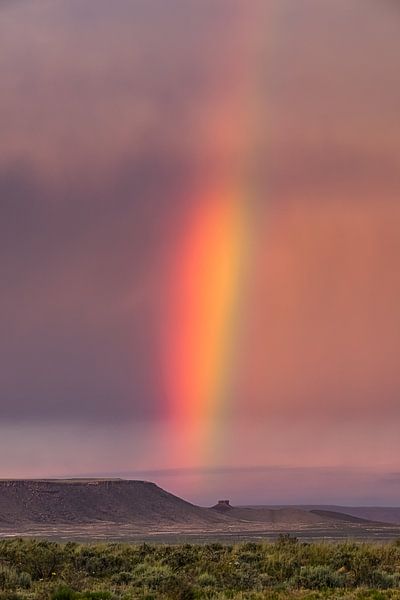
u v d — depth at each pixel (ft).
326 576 319.68
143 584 311.27
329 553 381.40
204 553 388.16
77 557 368.27
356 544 428.56
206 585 312.71
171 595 281.95
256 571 341.62
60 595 274.98
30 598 275.80
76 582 308.60
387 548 397.60
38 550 380.37
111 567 354.54
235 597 277.64
